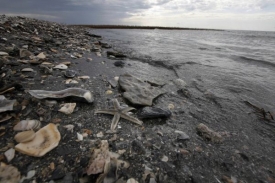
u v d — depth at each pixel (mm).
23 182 1894
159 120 3570
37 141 2396
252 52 15242
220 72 7828
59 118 3074
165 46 16969
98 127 3023
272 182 2377
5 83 3711
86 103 3691
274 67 9195
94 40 15820
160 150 2703
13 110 2949
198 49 16109
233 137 3295
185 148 2826
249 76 7359
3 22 10156
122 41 18953
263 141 3254
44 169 2070
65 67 5641
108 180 2025
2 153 2178
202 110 4270
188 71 7746
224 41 29422
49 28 14805
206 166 2523
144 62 8812
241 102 4836
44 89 4035
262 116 4125
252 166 2621
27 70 4742
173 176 2281
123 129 3086
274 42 29141
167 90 5336
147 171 2281
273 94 5453
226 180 2330
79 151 2416
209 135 3158
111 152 2504
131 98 4113
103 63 7410
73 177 2021
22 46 6828
